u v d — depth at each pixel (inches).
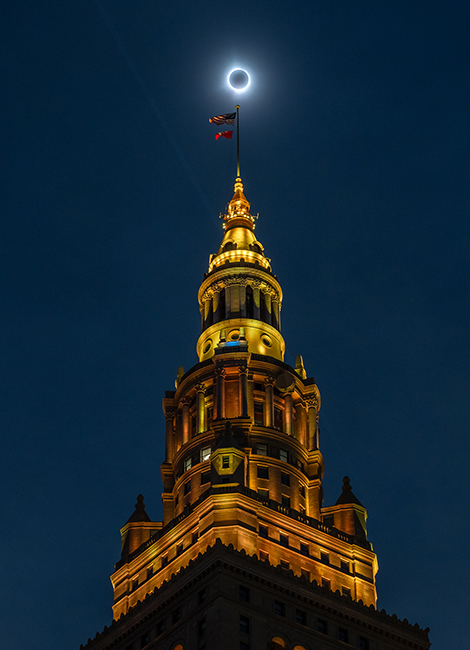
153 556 5497.1
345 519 5669.3
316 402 6087.6
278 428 5900.6
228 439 5487.2
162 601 5108.3
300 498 5698.8
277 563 5236.2
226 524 5201.8
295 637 4923.7
